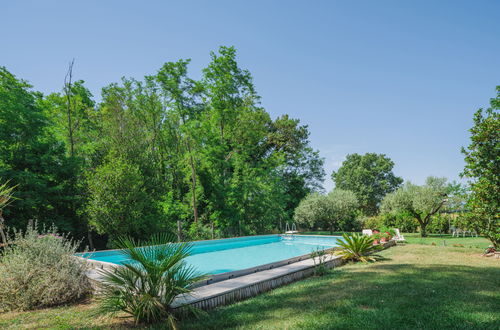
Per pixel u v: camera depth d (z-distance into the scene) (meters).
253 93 30.14
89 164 22.09
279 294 6.29
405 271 8.08
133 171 18.23
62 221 17.69
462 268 8.40
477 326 4.05
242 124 30.17
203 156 25.98
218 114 27.86
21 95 19.52
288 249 17.62
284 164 34.78
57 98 26.69
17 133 18.34
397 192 27.06
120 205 16.61
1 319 5.17
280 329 4.16
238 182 27.95
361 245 10.67
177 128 30.47
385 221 31.62
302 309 5.07
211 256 14.97
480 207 11.62
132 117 26.84
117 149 21.91
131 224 17.25
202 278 5.36
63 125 25.98
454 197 24.19
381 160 63.75
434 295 5.62
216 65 27.09
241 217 26.94
